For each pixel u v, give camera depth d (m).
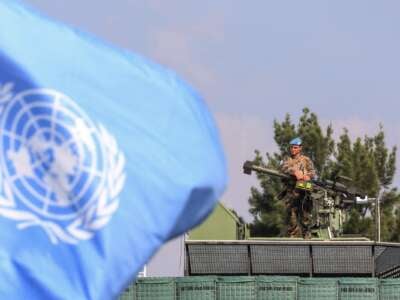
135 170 10.49
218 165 10.87
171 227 10.57
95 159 10.38
